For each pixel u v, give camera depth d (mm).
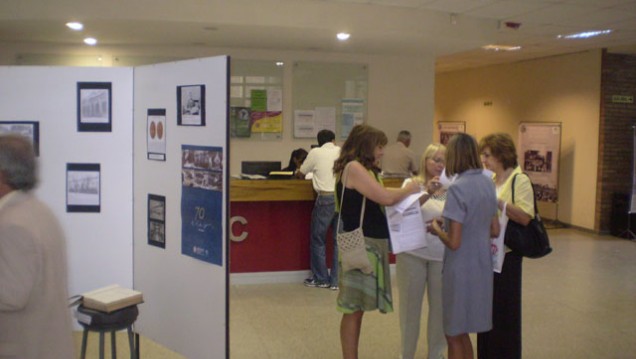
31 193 1934
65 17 5641
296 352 3893
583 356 3949
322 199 5219
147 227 3291
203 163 2906
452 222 2775
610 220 8836
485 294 2828
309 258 5660
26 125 3260
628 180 8961
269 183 5223
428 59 8516
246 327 4363
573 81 9297
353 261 2988
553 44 8359
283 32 6484
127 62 7609
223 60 2764
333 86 8211
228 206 2799
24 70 3250
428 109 8586
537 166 9992
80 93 3277
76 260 3352
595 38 7824
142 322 3402
